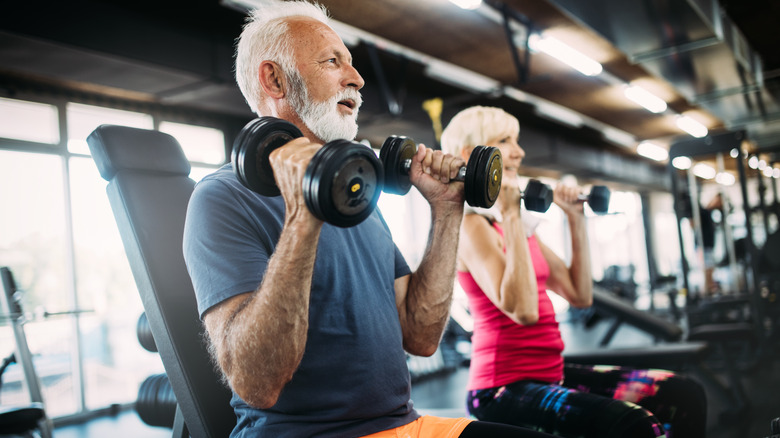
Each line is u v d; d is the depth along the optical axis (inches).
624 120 349.7
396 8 171.3
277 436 37.7
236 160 32.5
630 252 539.5
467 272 65.1
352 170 29.4
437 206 47.1
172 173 51.0
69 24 153.4
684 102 314.2
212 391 42.7
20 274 196.1
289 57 44.0
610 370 66.4
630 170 479.5
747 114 299.9
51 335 201.5
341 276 41.0
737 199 450.9
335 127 44.4
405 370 43.8
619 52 230.8
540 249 73.7
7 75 191.6
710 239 254.4
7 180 195.0
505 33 206.4
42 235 201.5
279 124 32.8
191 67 181.2
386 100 232.8
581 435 51.5
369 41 209.3
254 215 39.8
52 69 174.6
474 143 67.4
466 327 250.5
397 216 334.6
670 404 60.8
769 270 226.8
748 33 239.1
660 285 299.3
